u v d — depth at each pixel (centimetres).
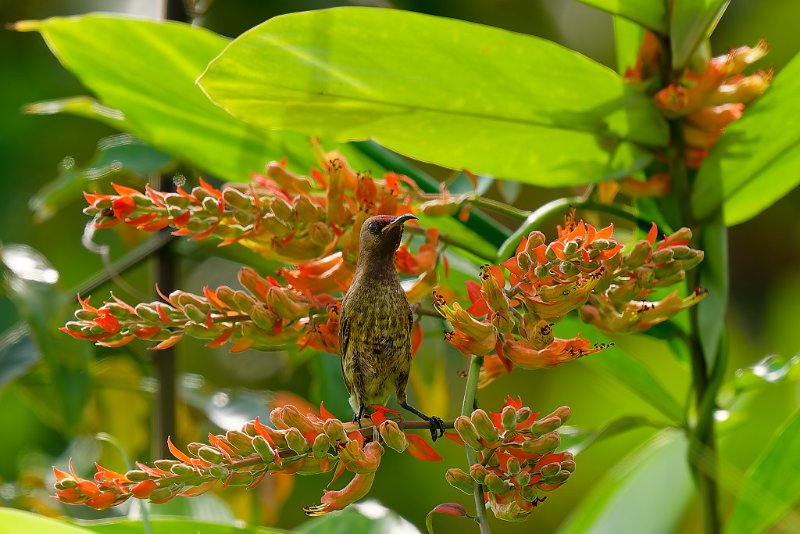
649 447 227
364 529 216
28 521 205
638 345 275
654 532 224
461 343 205
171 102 227
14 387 243
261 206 209
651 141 218
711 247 217
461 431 203
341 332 212
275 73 213
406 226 214
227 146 228
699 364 217
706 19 216
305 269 211
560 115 216
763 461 216
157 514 224
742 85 216
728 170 218
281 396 239
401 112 216
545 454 202
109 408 246
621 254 206
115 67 226
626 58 220
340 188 211
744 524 216
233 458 203
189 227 208
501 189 233
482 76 215
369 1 228
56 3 290
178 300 208
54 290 231
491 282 204
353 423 206
